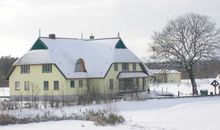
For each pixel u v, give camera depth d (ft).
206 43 284.61
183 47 286.46
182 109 181.16
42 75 268.62
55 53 274.16
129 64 293.23
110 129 124.88
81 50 293.43
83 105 195.31
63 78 262.67
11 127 132.46
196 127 131.64
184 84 430.20
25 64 272.72
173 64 291.58
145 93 280.92
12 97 276.00
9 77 279.69
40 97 267.18
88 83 277.03
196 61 285.84
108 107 179.22
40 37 277.85
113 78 280.51
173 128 130.11
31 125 136.56
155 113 171.94
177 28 287.07
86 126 131.75
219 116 152.25
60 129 125.90
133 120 149.28
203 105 194.90
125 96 247.29
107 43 298.97
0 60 458.91
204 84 424.87
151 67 305.53
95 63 285.02
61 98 261.03
